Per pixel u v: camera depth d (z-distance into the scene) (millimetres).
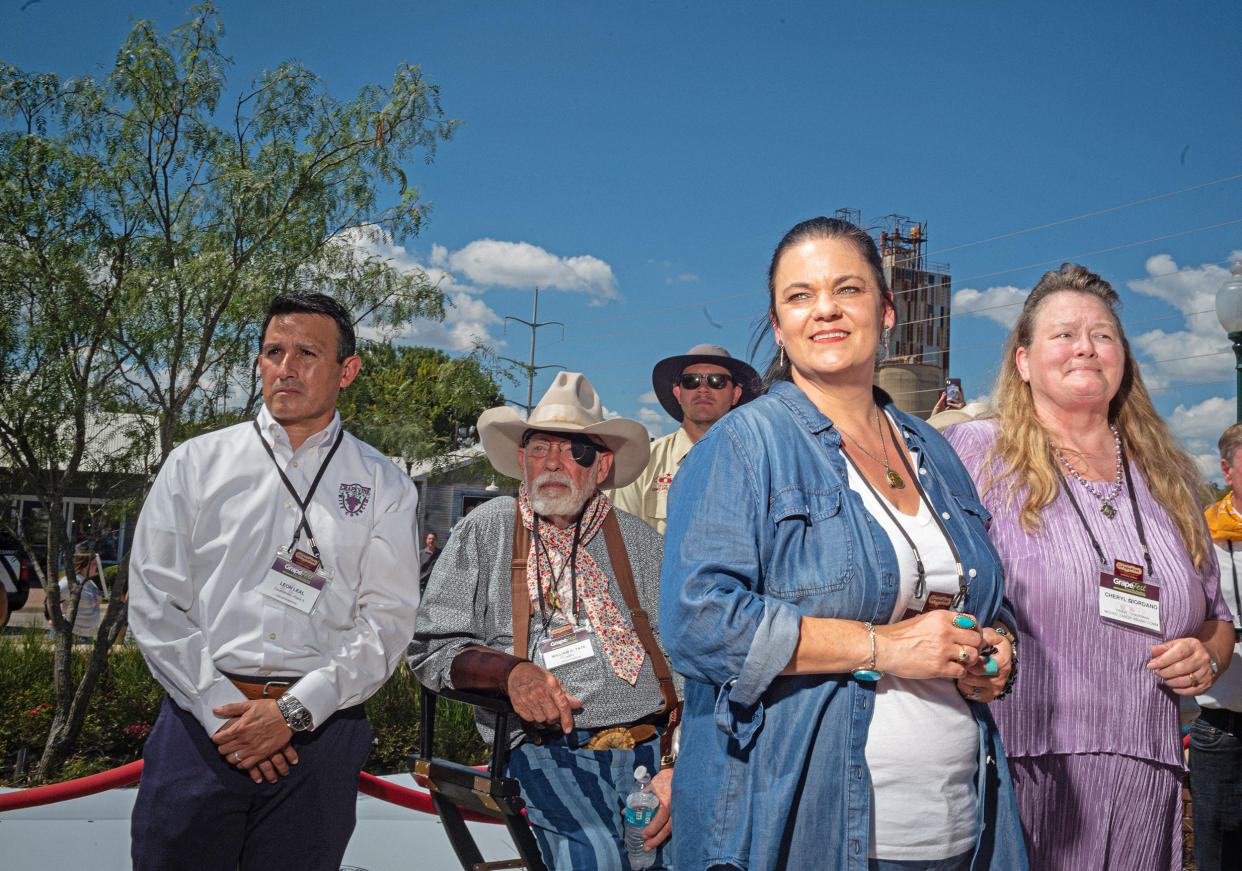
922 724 1587
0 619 5570
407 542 2553
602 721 2781
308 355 2494
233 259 7750
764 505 1602
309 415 2496
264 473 2473
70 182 7445
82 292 7352
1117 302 2379
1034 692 2072
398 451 10102
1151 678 2078
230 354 7711
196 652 2316
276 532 2451
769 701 1557
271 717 2266
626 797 2660
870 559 1575
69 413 7480
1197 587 2152
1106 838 2041
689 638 1555
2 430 7457
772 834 1487
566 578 2914
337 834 2441
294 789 2373
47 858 3389
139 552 2367
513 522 2975
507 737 2473
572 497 2904
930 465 1833
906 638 1508
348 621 2494
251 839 2408
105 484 7980
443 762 2604
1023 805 2072
